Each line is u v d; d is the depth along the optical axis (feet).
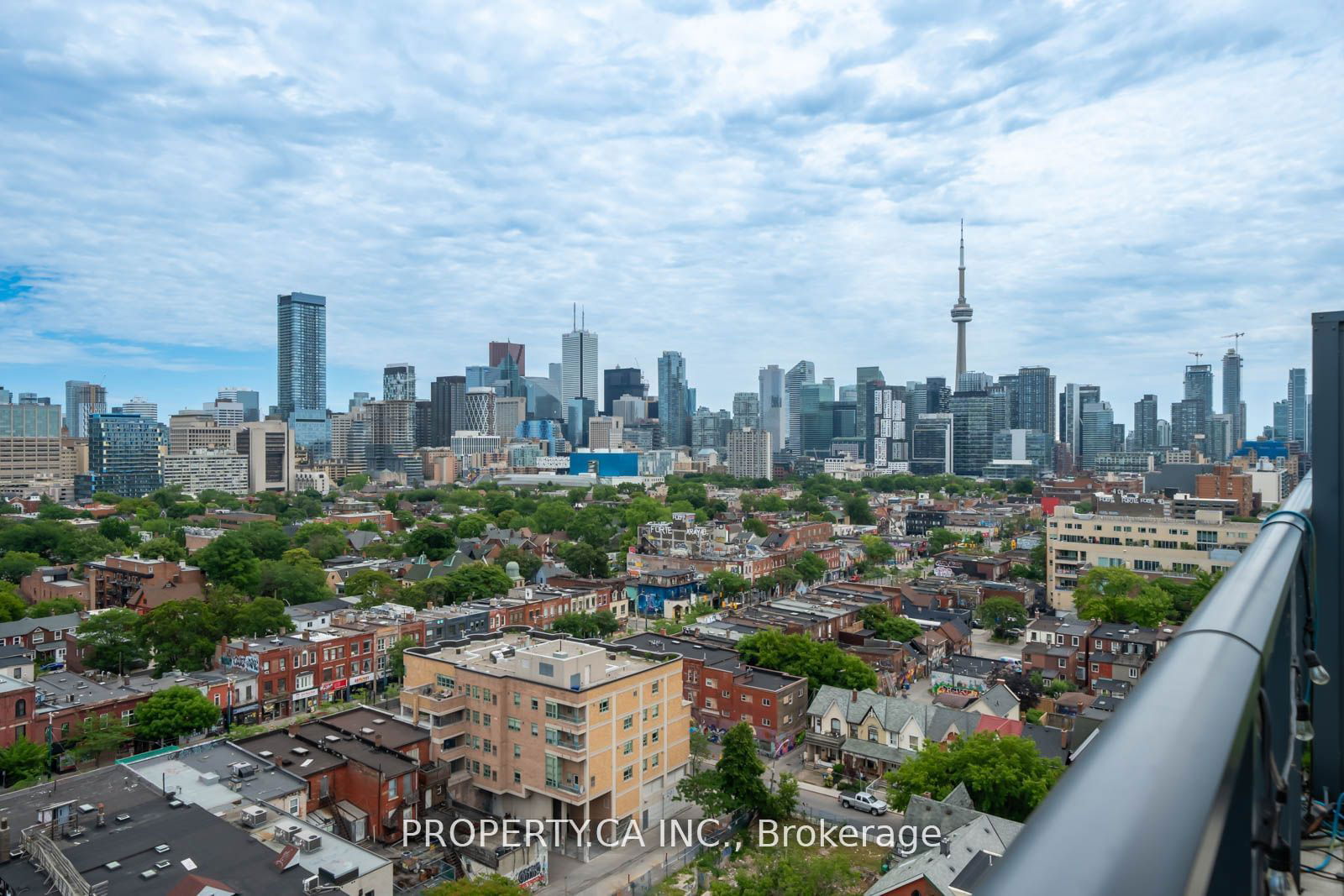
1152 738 12.99
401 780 224.94
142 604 462.19
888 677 375.25
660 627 466.29
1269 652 17.66
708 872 220.43
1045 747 265.54
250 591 498.69
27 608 447.42
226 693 317.63
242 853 165.99
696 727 327.67
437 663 267.18
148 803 184.85
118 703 289.94
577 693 232.53
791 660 340.18
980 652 455.63
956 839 181.37
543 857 216.74
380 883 166.09
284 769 213.25
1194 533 516.32
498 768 248.11
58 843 164.76
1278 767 21.91
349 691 359.46
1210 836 10.44
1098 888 8.68
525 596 465.06
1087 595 472.03
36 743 264.52
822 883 193.88
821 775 287.89
